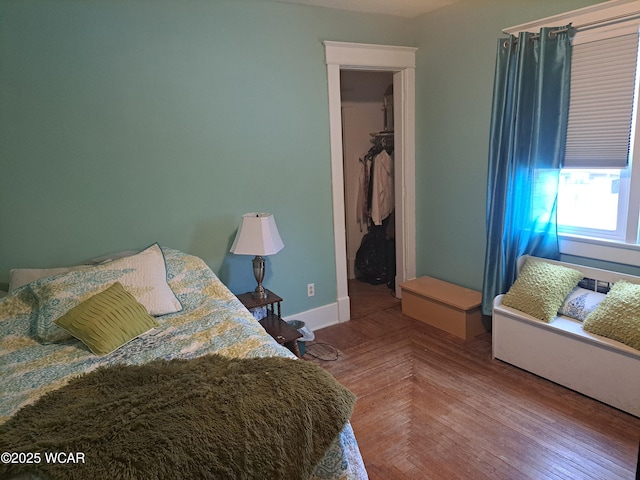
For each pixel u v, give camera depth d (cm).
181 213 285
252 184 308
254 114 300
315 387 150
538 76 268
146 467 118
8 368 176
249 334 200
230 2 280
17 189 236
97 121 251
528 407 237
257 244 275
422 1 316
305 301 349
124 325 199
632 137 248
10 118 229
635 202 250
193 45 272
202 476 122
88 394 150
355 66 339
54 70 236
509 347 279
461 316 322
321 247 349
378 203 444
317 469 146
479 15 312
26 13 226
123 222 267
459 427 223
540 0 275
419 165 385
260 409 138
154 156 271
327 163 339
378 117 478
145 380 157
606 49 249
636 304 225
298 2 302
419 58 366
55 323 197
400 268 408
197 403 140
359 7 321
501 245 303
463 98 335
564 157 280
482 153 329
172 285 247
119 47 251
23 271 233
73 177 249
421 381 268
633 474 187
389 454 205
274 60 302
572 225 289
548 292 262
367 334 341
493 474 191
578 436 212
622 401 226
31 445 122
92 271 223
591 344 233
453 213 362
